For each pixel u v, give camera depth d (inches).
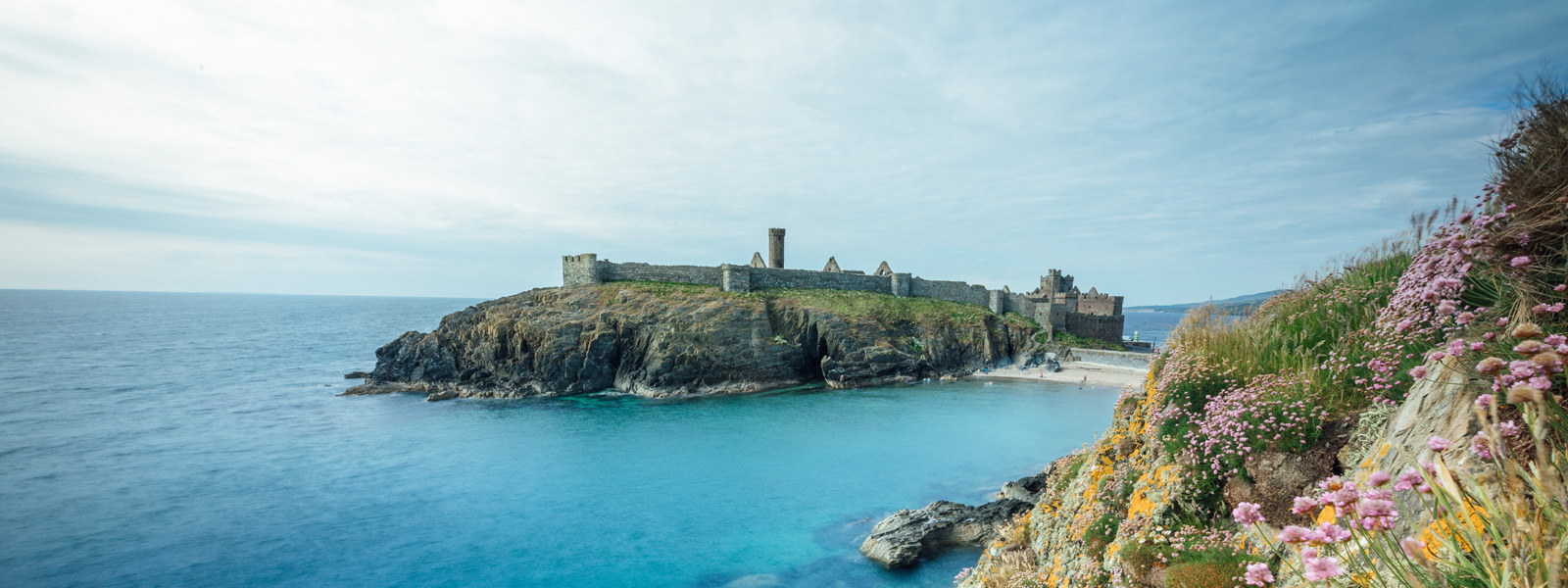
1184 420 377.7
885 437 1866.4
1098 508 439.8
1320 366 319.6
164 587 960.3
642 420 2133.4
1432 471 149.1
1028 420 2098.9
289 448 1774.1
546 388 2623.0
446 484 1444.4
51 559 1056.8
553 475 1505.9
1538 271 181.9
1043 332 3619.6
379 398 2578.7
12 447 1788.9
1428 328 250.5
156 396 2637.8
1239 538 287.3
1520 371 114.4
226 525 1195.3
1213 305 458.6
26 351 4404.5
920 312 3459.6
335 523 1200.2
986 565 629.0
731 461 1619.1
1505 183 201.5
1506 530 114.2
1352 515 133.1
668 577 962.7
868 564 973.8
